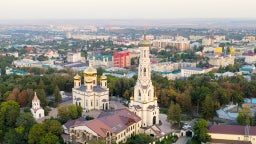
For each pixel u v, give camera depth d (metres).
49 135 198.88
